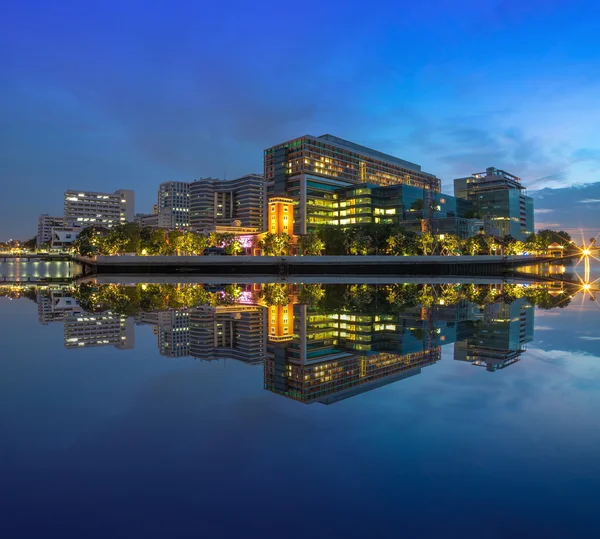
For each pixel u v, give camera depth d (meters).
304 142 170.12
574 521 4.82
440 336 20.00
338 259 108.12
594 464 6.26
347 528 4.71
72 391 10.34
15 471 6.08
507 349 15.84
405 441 7.16
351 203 176.38
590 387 10.57
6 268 166.25
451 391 10.27
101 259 99.81
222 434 7.50
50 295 43.94
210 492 5.52
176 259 101.75
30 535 4.57
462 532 4.62
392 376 11.97
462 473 6.00
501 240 179.62
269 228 169.88
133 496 5.42
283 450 6.80
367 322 25.48
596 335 18.95
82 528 4.71
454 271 116.31
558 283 69.50
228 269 103.06
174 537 4.55
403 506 5.16
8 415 8.49
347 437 7.33
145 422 8.11
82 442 7.12
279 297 42.97
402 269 111.06
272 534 4.60
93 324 23.44
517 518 4.89
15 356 14.75
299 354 16.48
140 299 40.09
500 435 7.36
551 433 7.46
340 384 11.18
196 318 27.47
